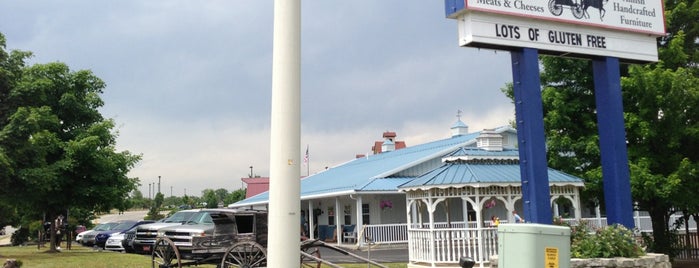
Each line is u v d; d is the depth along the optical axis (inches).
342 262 805.9
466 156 765.9
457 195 707.4
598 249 458.0
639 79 668.7
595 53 526.6
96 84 1128.2
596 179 712.4
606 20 530.3
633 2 549.6
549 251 281.9
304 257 548.7
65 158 1015.6
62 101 1059.3
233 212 585.6
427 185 712.4
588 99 751.1
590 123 728.3
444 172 730.8
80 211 1676.9
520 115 490.6
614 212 528.1
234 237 583.2
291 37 273.1
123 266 671.1
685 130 666.8
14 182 928.3
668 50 714.2
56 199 1020.5
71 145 1007.0
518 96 494.3
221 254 580.1
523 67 490.3
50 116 994.7
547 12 497.4
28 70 1024.2
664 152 693.3
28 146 919.7
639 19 550.0
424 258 717.9
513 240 286.0
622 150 530.3
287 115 267.4
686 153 702.5
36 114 919.0
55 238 1087.0
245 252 539.8
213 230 612.4
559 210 1077.1
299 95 272.1
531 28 494.0
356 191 1144.8
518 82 495.5
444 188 705.6
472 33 466.9
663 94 665.6
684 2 757.3
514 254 284.5
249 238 585.9
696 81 671.8
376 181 1205.7
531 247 281.0
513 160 799.7
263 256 534.6
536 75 490.3
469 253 686.5
